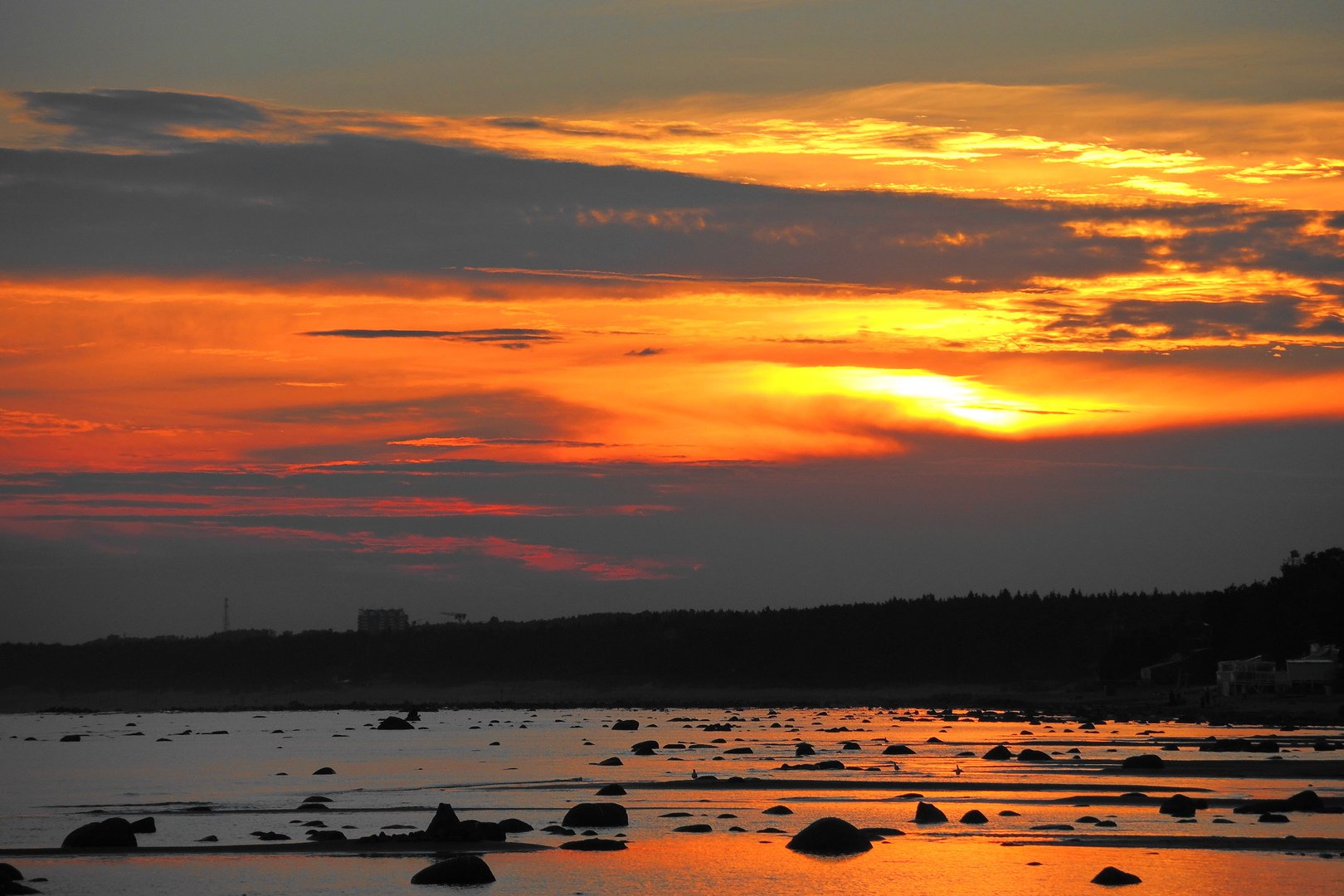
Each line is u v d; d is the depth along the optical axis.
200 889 53.88
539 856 60.81
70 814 82.50
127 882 55.31
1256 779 91.88
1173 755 116.56
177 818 78.81
